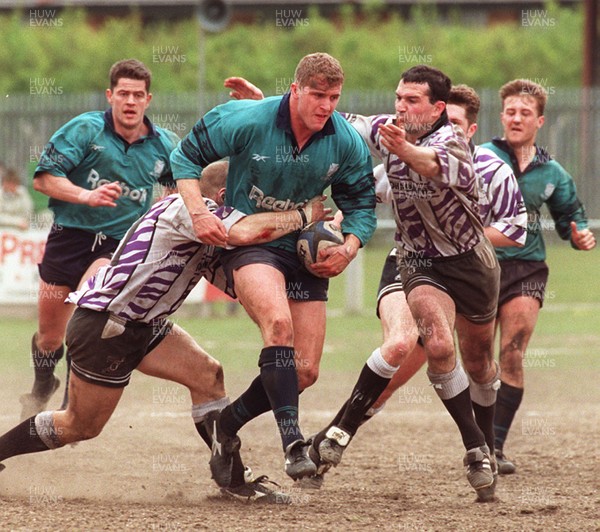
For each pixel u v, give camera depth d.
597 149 95.81
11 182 62.75
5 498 23.39
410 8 153.50
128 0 147.25
